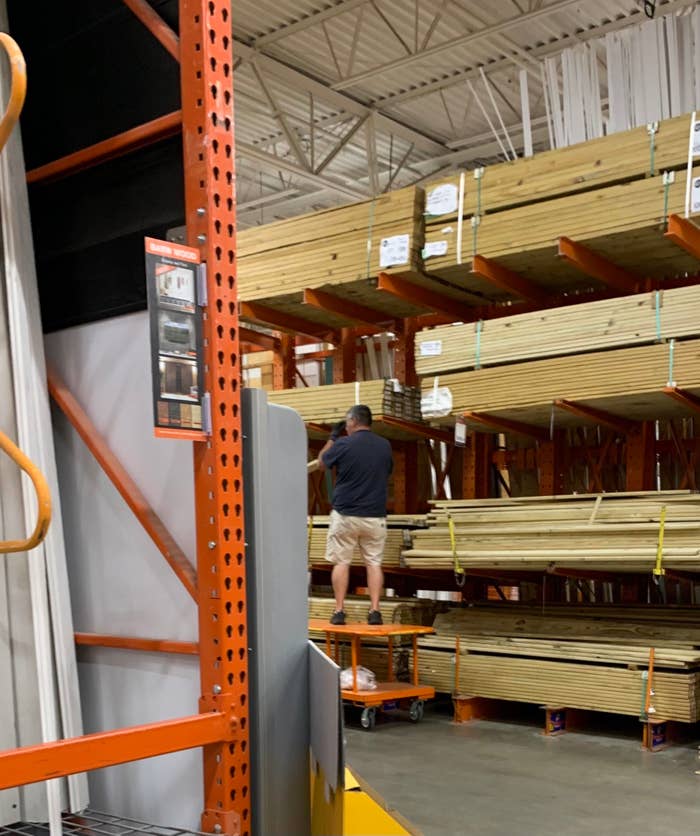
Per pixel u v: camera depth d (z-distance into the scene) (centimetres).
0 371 302
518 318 713
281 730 294
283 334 1001
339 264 788
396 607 821
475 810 517
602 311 669
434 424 807
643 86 723
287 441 305
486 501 757
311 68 1206
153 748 250
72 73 324
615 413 742
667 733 684
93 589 324
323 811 288
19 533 300
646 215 635
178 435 266
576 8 1037
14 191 311
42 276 339
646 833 478
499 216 710
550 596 866
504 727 739
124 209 310
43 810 296
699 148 620
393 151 1459
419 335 767
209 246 276
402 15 1073
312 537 895
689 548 636
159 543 292
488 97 1267
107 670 317
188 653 287
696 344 624
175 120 286
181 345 270
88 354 326
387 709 770
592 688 689
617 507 674
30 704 297
